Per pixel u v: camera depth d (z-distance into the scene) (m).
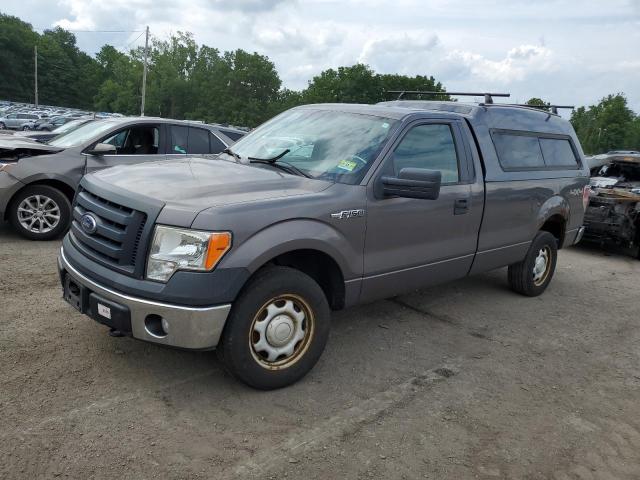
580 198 6.73
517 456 3.31
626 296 7.04
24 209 6.94
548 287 7.11
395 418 3.58
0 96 114.88
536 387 4.21
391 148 4.33
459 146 4.99
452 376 4.25
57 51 122.88
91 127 7.86
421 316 5.50
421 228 4.54
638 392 4.30
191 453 3.04
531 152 5.98
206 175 3.98
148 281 3.31
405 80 90.12
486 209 5.20
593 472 3.23
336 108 4.95
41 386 3.54
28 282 5.43
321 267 4.09
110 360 3.96
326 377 4.04
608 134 97.56
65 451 2.95
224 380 3.83
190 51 105.50
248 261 3.37
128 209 3.47
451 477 3.06
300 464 3.03
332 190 3.96
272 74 103.94
